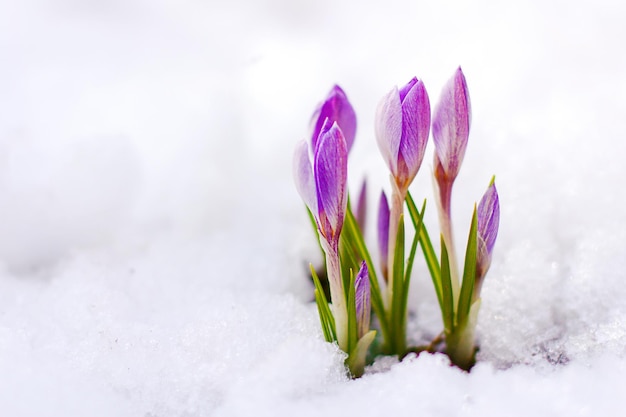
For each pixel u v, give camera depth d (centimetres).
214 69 68
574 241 47
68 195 52
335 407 40
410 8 74
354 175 53
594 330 43
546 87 57
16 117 60
